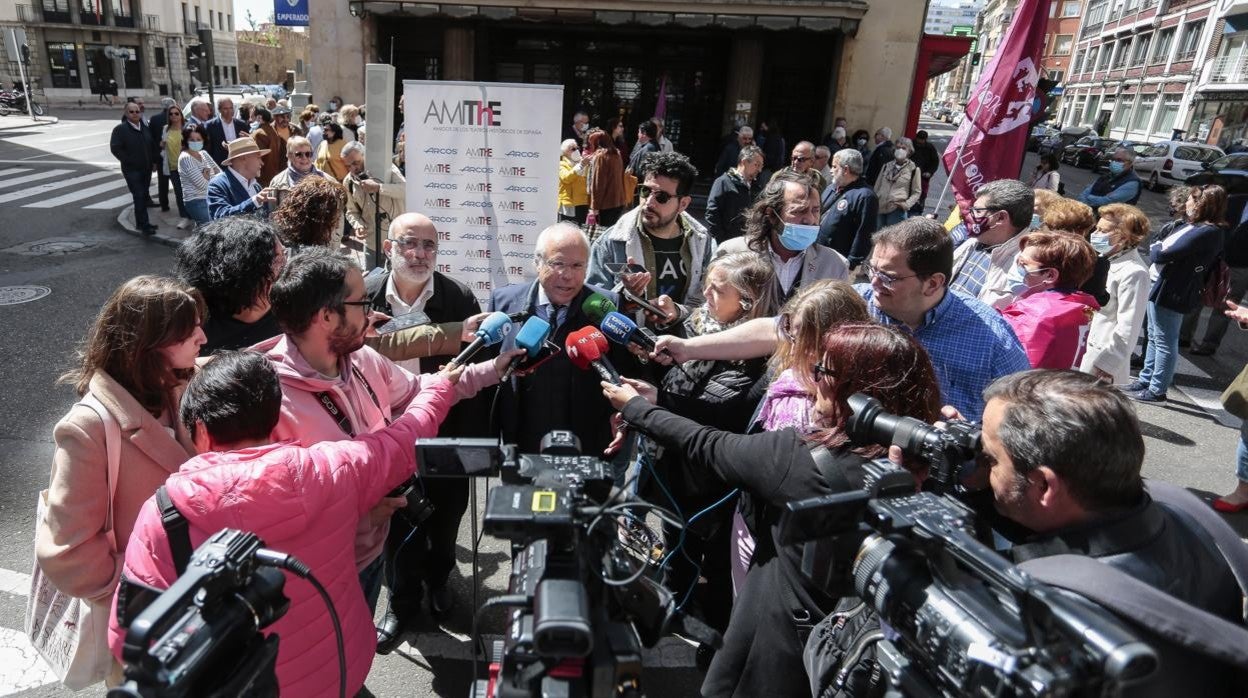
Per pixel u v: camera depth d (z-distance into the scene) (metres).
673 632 2.40
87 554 1.70
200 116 10.19
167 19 45.25
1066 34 55.28
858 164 5.55
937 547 1.13
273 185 6.39
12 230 9.51
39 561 1.69
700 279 3.61
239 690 1.15
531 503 1.22
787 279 3.40
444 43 14.23
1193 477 4.48
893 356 1.62
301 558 1.57
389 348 2.64
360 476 1.68
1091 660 0.90
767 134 12.95
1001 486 1.34
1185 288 5.26
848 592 1.40
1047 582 1.13
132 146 8.98
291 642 1.58
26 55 27.50
